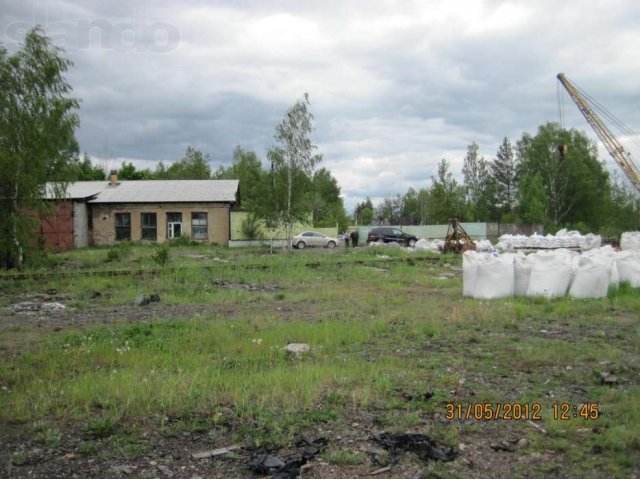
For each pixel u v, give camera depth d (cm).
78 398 571
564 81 5569
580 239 3394
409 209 8438
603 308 1153
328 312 1184
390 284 1667
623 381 634
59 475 415
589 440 469
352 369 681
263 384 617
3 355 808
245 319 1085
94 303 1380
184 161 7294
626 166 5400
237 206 4550
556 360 732
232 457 446
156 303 1362
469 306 1204
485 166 7262
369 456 445
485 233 5625
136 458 446
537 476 409
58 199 2489
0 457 445
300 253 3097
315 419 521
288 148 3419
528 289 1346
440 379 641
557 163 6512
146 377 646
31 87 2273
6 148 2184
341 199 7956
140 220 4106
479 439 479
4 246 2170
